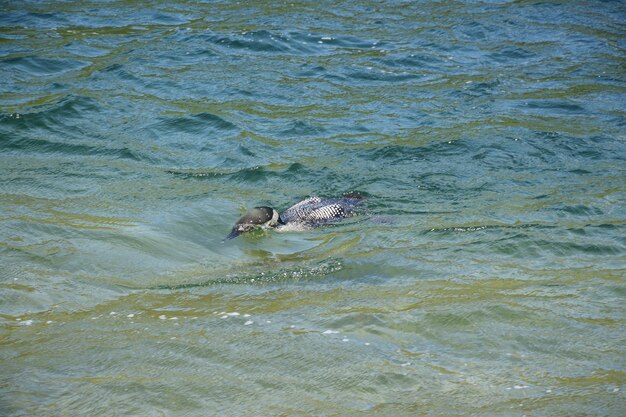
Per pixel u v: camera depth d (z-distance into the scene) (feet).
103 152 68.64
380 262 49.98
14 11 116.88
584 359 37.42
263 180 64.59
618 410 32.73
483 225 55.88
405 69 95.76
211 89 86.84
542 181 65.00
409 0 126.52
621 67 96.58
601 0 126.31
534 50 103.14
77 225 53.78
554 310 42.75
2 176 62.08
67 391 34.53
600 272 48.19
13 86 84.38
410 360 37.42
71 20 113.09
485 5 123.75
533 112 81.87
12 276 46.37
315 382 35.40
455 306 43.19
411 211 59.11
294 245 53.72
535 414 32.55
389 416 32.60
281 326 41.14
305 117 79.82
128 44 102.22
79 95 81.15
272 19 114.93
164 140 72.69
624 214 57.98
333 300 44.55
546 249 51.67
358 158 69.67
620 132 76.33
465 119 79.82
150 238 52.70
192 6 122.42
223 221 56.75
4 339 39.68
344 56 100.12
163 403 33.65
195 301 44.78
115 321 41.98
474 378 35.76
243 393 34.47
